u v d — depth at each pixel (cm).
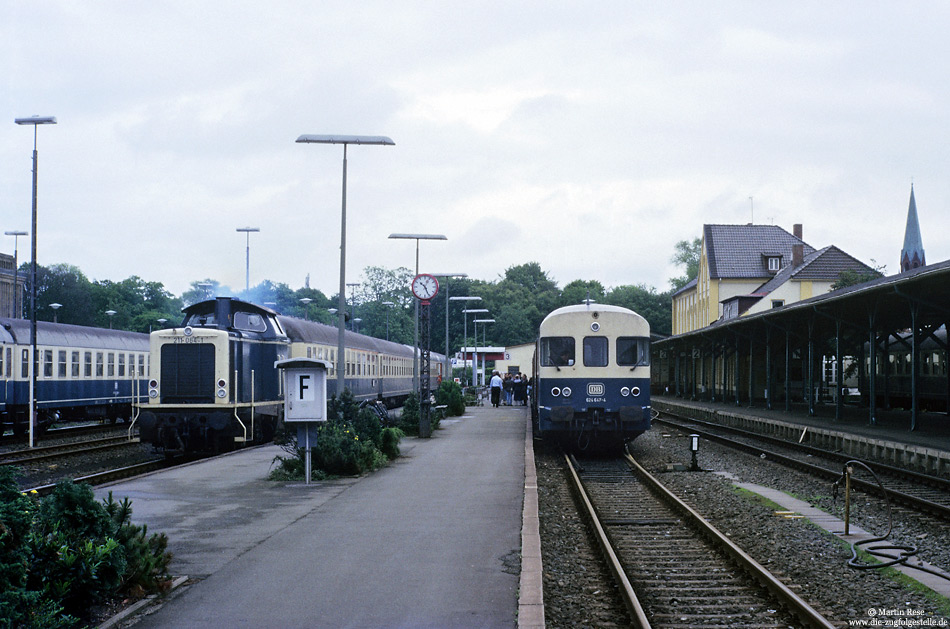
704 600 790
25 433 2942
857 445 2253
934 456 1825
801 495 1489
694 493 1513
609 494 1500
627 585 778
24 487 1541
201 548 894
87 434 3103
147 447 2448
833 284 6359
